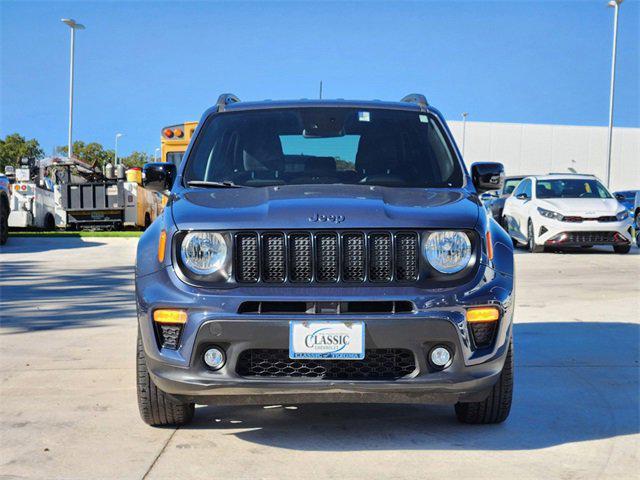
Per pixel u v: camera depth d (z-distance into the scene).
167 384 4.08
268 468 3.89
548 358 6.41
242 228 4.04
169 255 4.13
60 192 25.55
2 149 74.19
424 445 4.25
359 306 3.98
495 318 4.08
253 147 5.12
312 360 4.01
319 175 4.92
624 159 71.75
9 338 7.20
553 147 70.62
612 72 37.97
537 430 4.52
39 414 4.83
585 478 3.77
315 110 5.43
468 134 69.75
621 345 6.93
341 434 4.45
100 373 5.88
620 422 4.67
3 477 3.76
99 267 13.54
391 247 4.04
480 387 4.07
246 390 3.97
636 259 15.34
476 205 4.43
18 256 15.69
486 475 3.79
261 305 3.97
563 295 10.06
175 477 3.77
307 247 4.04
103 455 4.09
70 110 42.44
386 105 5.55
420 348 3.97
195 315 3.98
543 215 16.81
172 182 5.22
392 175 4.95
